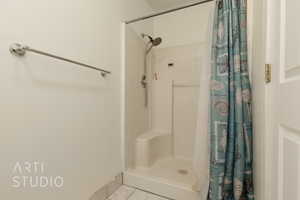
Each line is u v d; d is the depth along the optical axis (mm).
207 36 1265
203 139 1239
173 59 2133
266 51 797
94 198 1278
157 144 1962
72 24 1085
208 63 1233
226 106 1110
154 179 1474
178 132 2113
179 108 2105
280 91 666
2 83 756
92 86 1255
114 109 1504
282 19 659
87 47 1201
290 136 587
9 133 785
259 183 961
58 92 1006
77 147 1138
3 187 771
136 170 1696
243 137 1094
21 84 826
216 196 1101
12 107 792
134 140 1795
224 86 1115
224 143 1105
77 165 1140
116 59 1518
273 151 749
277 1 707
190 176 1573
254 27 1071
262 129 878
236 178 1083
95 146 1291
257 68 994
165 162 1952
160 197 1403
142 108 1978
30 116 866
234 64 1107
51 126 970
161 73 2201
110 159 1456
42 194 932
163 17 2203
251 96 1123
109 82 1436
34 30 874
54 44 974
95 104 1287
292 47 569
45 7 925
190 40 2055
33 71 875
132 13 1747
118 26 1537
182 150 2090
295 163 543
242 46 1107
